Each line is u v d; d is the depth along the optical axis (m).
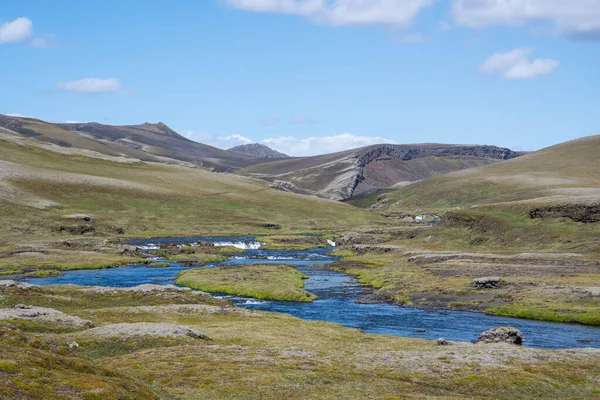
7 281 86.75
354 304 98.00
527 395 42.59
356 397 38.44
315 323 76.25
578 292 92.06
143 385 36.44
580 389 44.31
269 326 71.31
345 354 54.00
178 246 193.88
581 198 170.62
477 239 173.75
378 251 177.25
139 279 125.75
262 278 121.75
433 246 175.00
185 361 47.72
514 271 119.25
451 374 46.59
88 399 29.31
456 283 109.81
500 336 62.22
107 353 51.97
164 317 75.00
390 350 56.91
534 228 164.25
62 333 59.47
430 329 77.06
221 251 189.75
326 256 183.50
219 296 106.81
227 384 40.88
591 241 144.00
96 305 84.62
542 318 83.38
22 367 30.69
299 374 44.50
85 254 161.62
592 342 68.12
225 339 60.88
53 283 117.44
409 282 115.62
